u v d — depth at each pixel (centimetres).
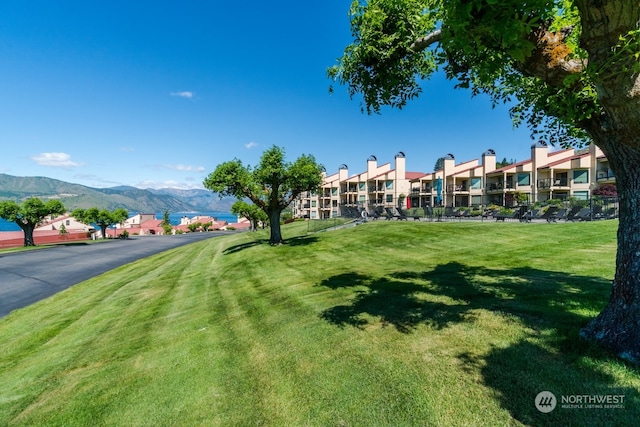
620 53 253
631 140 298
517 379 284
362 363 356
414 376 315
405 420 261
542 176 3684
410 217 2550
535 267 720
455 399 273
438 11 406
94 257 2378
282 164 1695
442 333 398
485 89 679
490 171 4288
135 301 910
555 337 343
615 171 324
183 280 1145
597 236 1034
